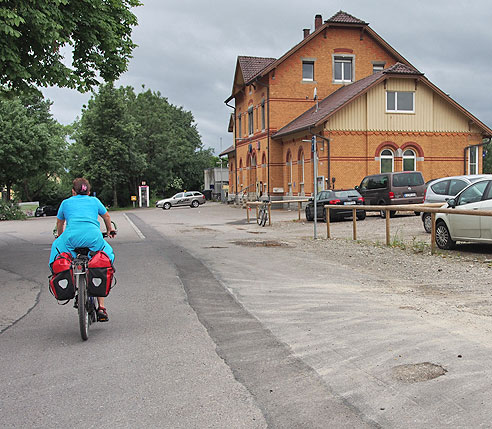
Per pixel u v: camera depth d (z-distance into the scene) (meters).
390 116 31.91
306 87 38.69
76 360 5.24
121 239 18.25
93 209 6.31
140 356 5.32
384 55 39.47
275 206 38.66
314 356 5.15
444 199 16.53
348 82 39.22
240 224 25.22
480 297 7.57
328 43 38.69
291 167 36.81
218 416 3.85
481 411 3.80
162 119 75.38
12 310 7.58
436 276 9.28
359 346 5.41
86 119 63.12
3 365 5.11
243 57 44.59
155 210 50.19
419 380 4.42
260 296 8.16
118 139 62.78
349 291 8.34
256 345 5.58
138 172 65.94
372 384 4.38
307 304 7.49
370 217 24.56
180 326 6.48
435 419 3.69
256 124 42.03
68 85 12.34
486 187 11.44
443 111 32.66
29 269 11.64
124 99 73.50
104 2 13.81
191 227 23.98
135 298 8.23
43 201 74.88
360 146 31.67
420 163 32.41
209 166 89.56
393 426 3.61
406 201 23.67
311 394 4.21
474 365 4.73
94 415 3.91
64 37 11.99
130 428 3.69
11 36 10.75
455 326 6.05
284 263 11.59
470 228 11.38
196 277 10.01
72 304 7.98
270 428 3.63
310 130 32.00
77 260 6.00
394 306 7.18
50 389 4.45
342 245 14.10
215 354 5.32
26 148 47.94
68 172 69.94
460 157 33.00
